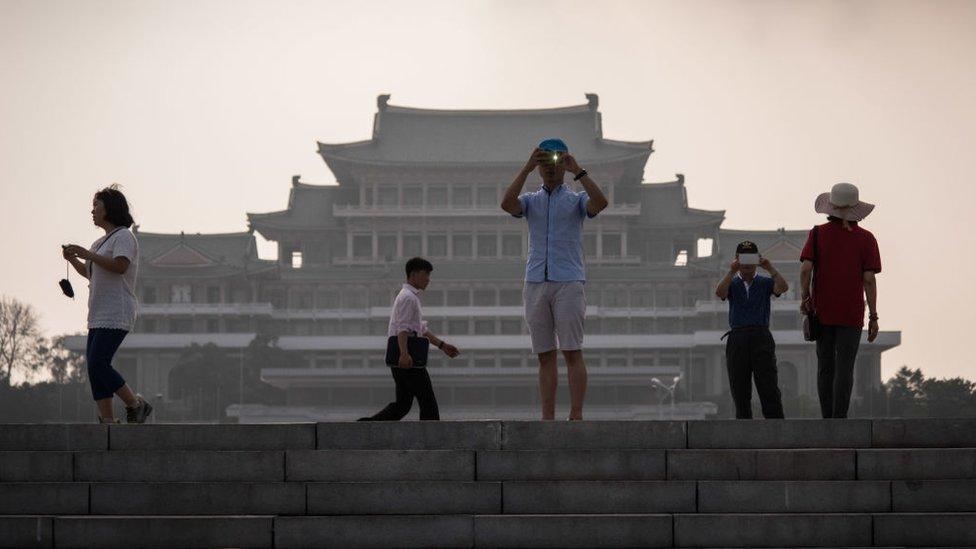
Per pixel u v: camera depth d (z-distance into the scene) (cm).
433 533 1092
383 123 12581
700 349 11138
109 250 1301
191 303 11425
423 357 1432
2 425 1210
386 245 12312
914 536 1077
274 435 1194
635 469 1145
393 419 1452
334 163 12250
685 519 1086
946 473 1130
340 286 11769
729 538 1082
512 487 1120
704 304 11156
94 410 10250
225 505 1130
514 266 11612
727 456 1142
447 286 11631
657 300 11594
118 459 1162
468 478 1147
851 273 1377
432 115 12812
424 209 11969
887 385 10631
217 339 11075
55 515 1131
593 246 12150
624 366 11031
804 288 1398
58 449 1205
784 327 11181
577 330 1298
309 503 1126
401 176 12231
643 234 12438
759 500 1112
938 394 9875
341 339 11188
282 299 11869
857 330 1376
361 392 10700
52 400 10150
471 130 12688
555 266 1298
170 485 1134
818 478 1138
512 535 1091
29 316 11588
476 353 11325
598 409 10188
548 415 1307
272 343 10912
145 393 11206
